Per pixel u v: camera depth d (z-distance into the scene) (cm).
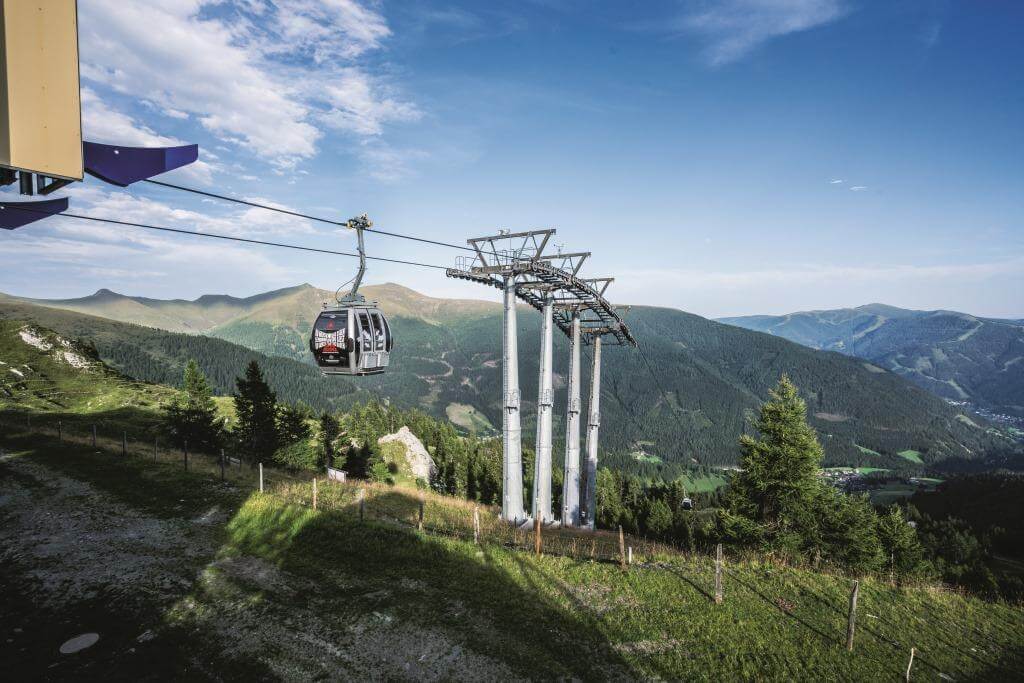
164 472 3133
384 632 1518
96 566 1905
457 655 1419
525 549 2303
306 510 2448
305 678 1308
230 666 1342
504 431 3884
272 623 1548
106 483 2905
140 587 1748
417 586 1797
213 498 2675
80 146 562
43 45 534
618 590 1867
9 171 601
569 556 2250
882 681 1444
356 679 1312
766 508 4206
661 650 1504
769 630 1664
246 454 5469
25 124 526
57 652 1384
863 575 2325
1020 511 15888
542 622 1608
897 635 1738
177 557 1986
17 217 775
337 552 2044
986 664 1625
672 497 11788
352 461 7162
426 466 9762
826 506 4325
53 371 10762
